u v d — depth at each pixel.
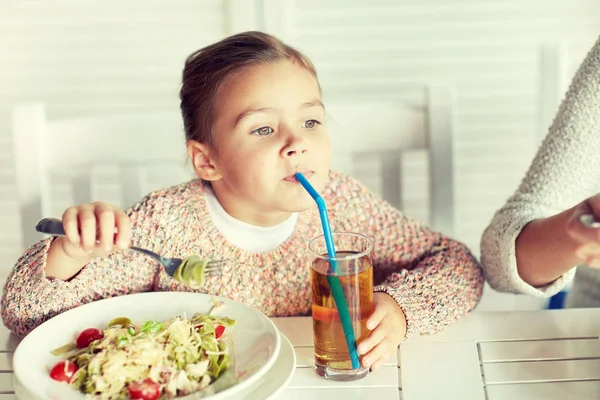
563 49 1.78
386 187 1.67
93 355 0.93
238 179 1.18
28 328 1.12
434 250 1.29
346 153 1.65
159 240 1.29
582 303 1.54
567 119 1.28
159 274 1.28
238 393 0.90
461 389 0.94
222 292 1.28
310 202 1.17
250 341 1.00
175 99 2.26
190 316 1.07
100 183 2.28
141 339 0.92
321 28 2.23
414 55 2.24
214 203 1.30
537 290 1.20
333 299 0.94
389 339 1.01
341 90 2.27
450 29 2.22
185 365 0.92
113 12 2.20
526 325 1.10
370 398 0.92
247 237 1.29
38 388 0.88
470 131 2.30
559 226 1.13
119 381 0.88
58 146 1.62
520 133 2.29
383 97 2.27
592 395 0.91
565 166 1.28
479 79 2.25
